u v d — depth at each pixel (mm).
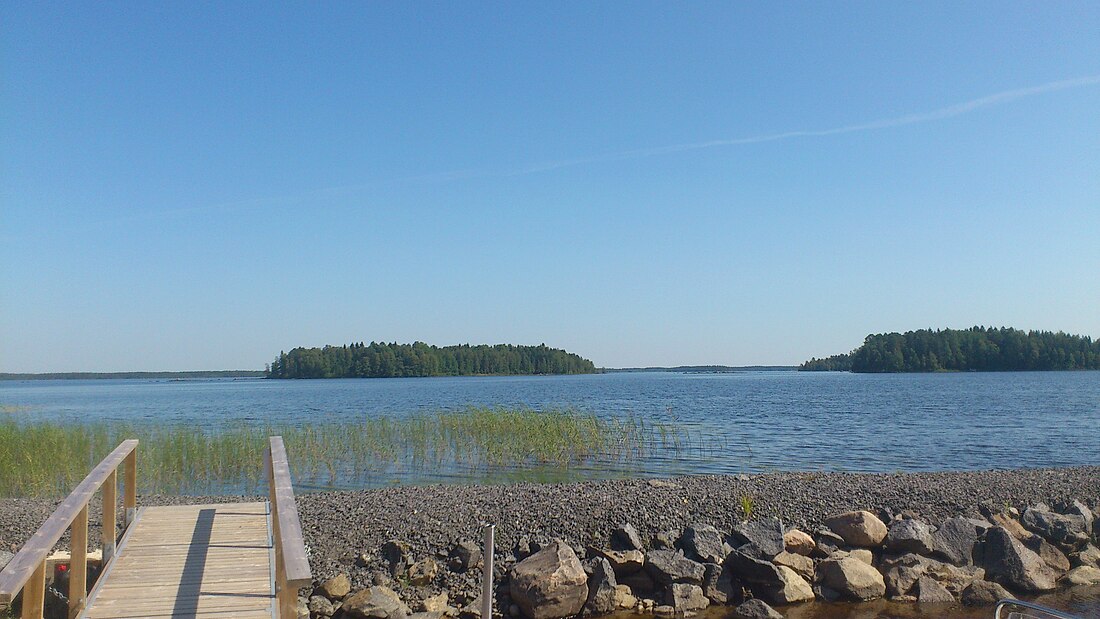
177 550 9570
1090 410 46938
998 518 13797
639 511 13133
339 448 23750
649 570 11594
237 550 9586
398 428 27188
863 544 12789
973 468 23516
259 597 8000
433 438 25609
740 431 33875
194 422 41312
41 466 18797
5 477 18297
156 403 72625
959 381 106938
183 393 107500
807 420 40250
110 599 7891
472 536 12148
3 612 6477
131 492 10758
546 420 25969
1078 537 13438
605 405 56906
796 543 12469
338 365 192750
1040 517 13680
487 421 26266
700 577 11461
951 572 12125
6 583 4973
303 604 10320
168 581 8445
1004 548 12422
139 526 10695
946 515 14047
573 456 24531
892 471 22625
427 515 12828
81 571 8070
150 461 20500
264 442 22906
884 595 11703
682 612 10953
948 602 11477
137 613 7523
